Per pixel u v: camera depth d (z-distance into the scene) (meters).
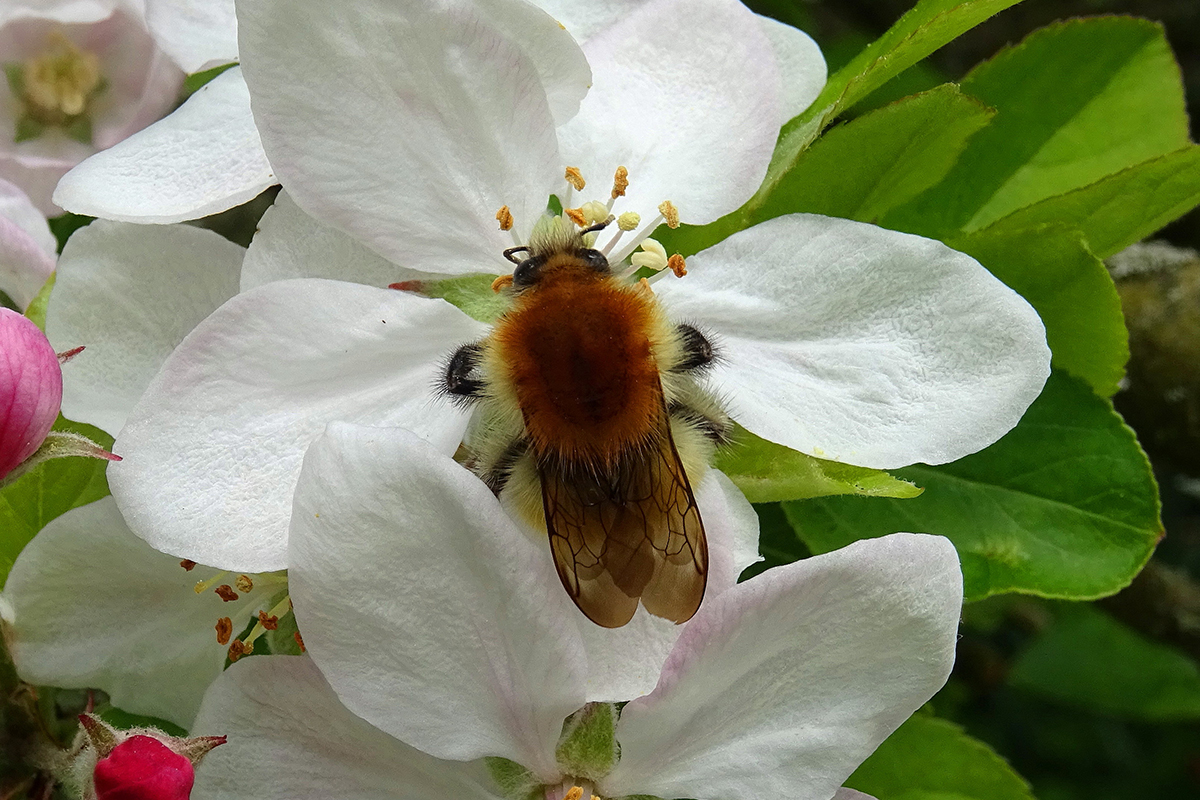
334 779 0.09
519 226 0.09
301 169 0.09
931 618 0.09
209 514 0.09
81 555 0.09
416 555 0.08
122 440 0.09
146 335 0.09
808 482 0.09
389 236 0.09
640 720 0.09
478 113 0.09
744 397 0.09
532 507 0.09
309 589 0.08
